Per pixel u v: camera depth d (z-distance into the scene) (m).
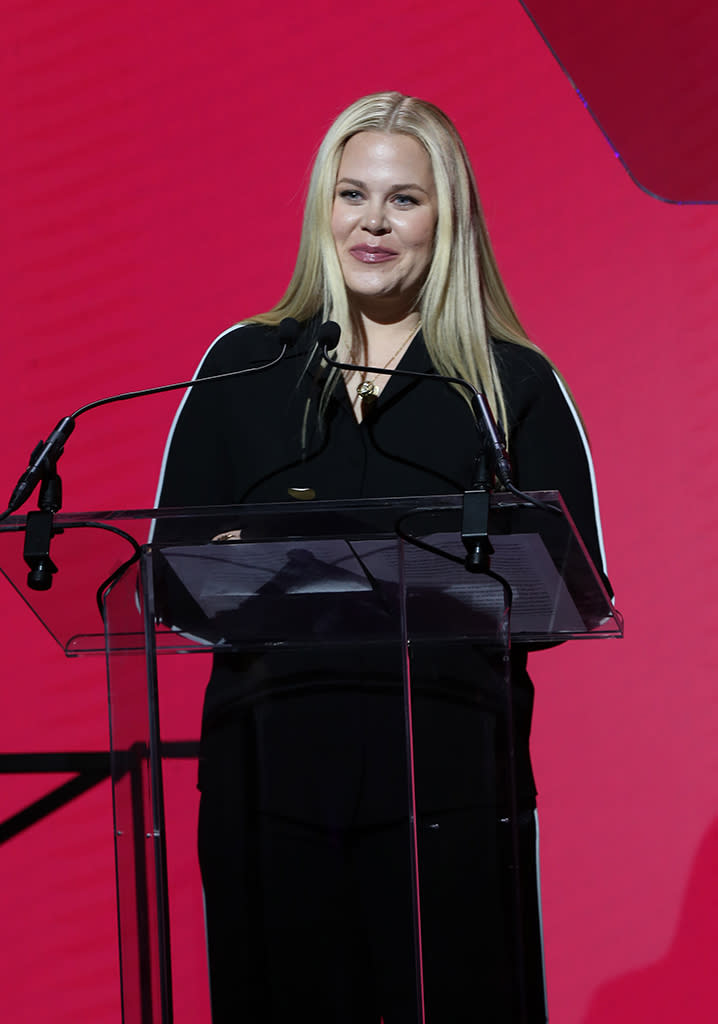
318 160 6.46
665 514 9.66
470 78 10.18
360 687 4.83
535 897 5.23
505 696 4.56
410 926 4.79
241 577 4.52
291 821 4.82
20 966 9.32
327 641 4.85
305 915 4.81
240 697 4.90
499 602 4.51
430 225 6.34
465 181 6.44
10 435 10.12
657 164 9.66
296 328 5.23
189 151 10.37
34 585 4.36
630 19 8.45
